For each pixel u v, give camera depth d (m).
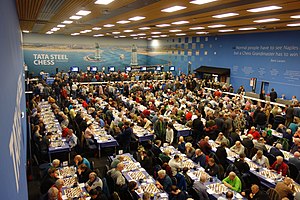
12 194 2.25
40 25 17.48
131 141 12.30
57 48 31.38
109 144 11.40
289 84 18.27
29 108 16.97
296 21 12.65
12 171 2.57
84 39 32.66
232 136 11.24
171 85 23.34
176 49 31.14
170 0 7.72
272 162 9.52
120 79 28.50
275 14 10.34
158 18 12.27
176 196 7.05
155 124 12.61
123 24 15.66
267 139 11.54
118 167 7.97
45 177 7.91
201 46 27.00
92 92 21.64
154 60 35.59
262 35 20.08
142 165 9.07
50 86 24.00
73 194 7.20
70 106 16.30
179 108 16.03
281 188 7.31
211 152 9.89
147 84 24.45
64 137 11.68
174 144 12.91
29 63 30.34
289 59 18.11
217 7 8.86
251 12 9.87
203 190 7.30
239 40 22.31
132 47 35.72
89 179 7.63
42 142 10.58
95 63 33.78
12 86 3.88
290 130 11.61
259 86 20.66
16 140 3.61
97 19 13.24
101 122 13.51
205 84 23.95
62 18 13.09
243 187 7.87
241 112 14.06
